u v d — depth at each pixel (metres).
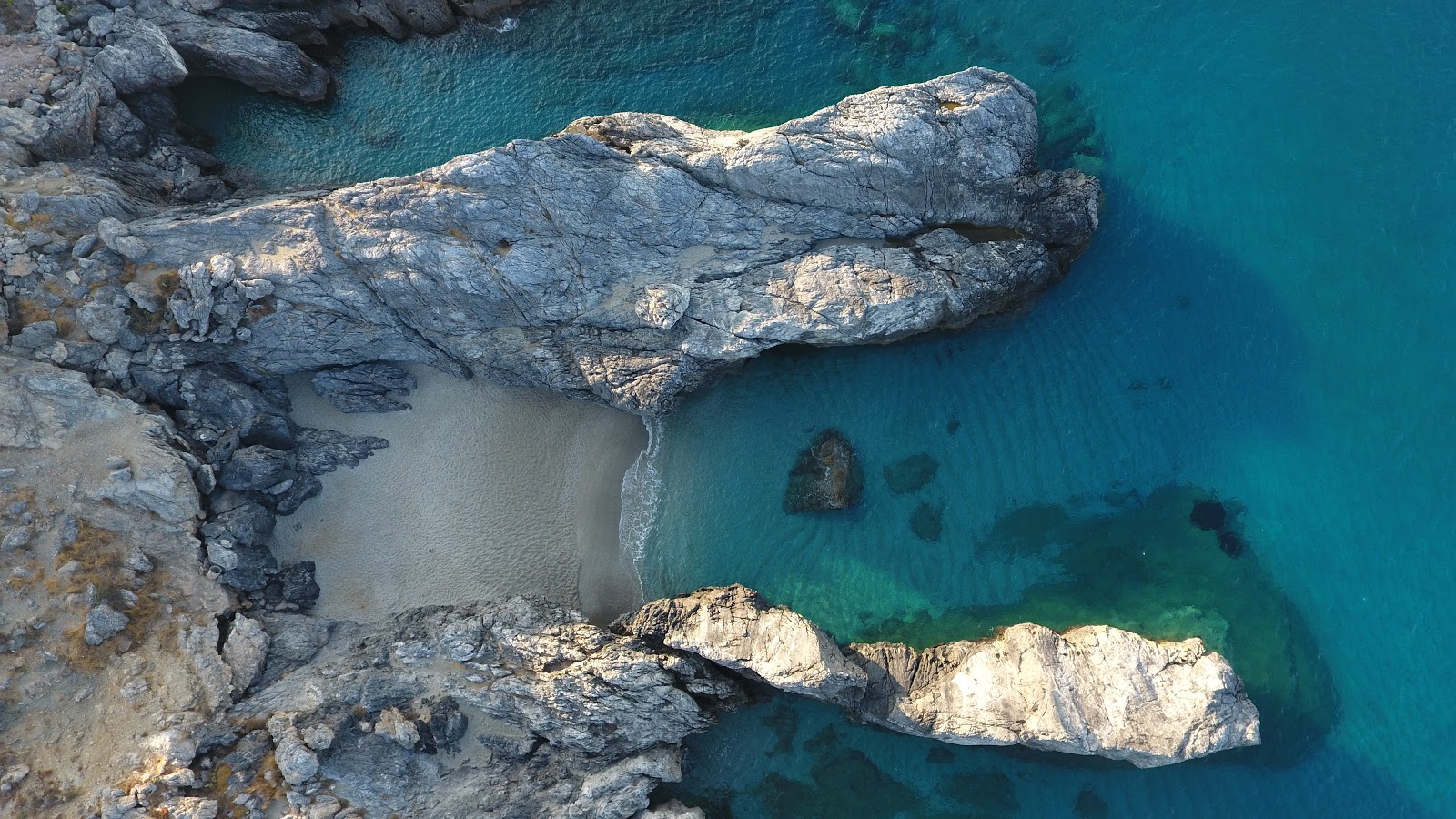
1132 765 27.39
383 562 28.80
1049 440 29.17
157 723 23.30
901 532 29.28
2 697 22.81
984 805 27.84
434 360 29.09
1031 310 29.39
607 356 27.92
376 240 26.36
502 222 26.81
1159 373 29.06
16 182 26.50
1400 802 26.69
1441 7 29.17
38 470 24.41
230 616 25.97
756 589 29.20
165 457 25.33
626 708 25.52
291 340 27.33
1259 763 27.19
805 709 28.44
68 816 22.05
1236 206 29.31
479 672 25.97
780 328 27.12
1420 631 27.45
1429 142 28.86
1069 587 28.78
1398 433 28.17
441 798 24.58
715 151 27.55
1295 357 28.73
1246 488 28.62
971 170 27.95
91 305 25.69
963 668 27.23
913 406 29.55
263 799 23.02
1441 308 28.31
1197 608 28.34
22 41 28.31
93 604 23.95
